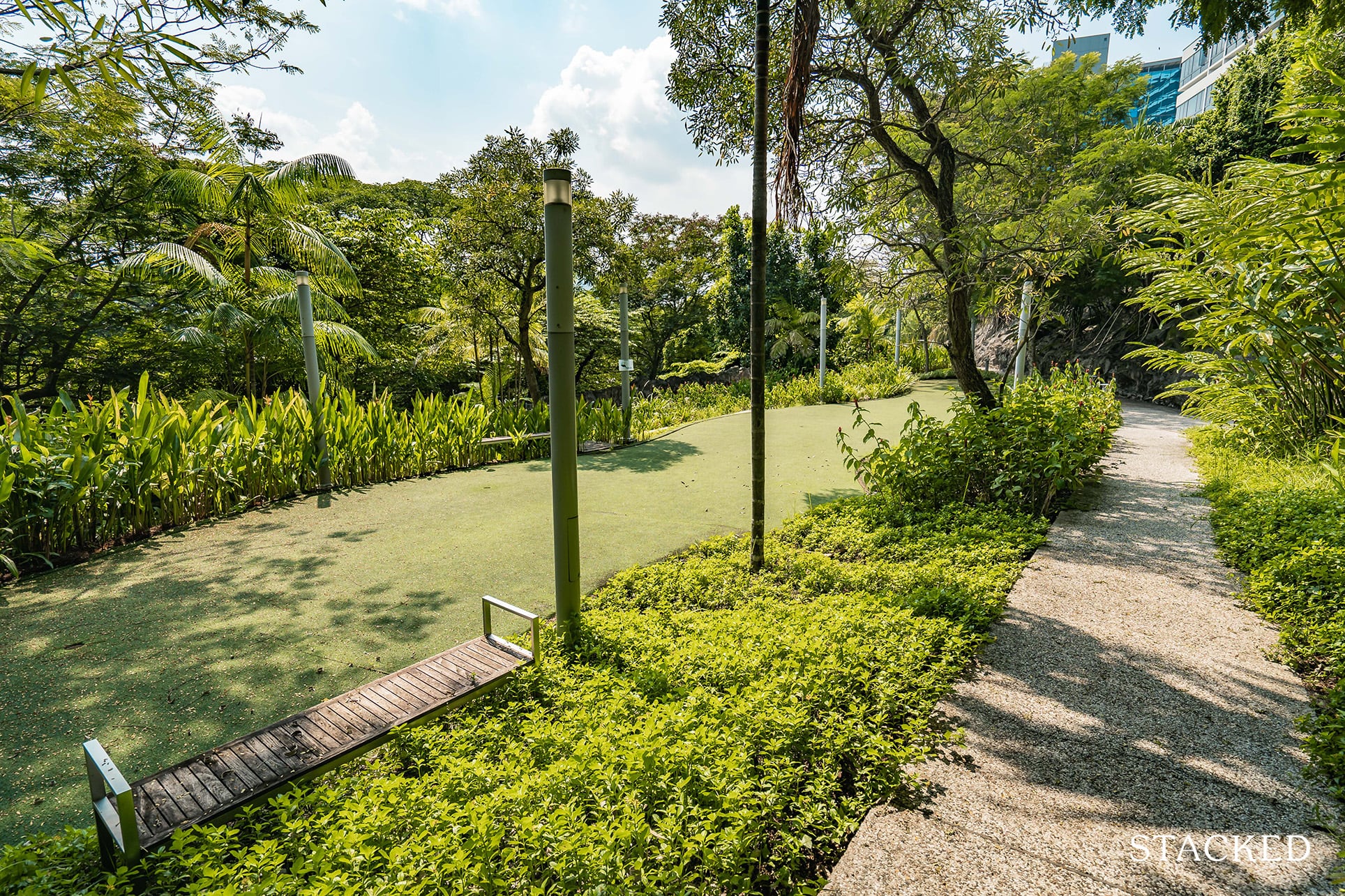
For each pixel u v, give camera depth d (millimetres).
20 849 1871
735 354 24500
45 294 11773
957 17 5383
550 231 3275
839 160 6055
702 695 2549
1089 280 16484
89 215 11922
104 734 2830
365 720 2545
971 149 8148
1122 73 15891
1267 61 13719
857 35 5414
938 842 2025
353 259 15156
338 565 4965
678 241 25344
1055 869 1913
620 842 1718
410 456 8266
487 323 13258
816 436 10914
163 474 5820
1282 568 3850
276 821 2070
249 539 5602
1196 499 6207
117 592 4422
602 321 18766
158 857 1841
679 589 4340
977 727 2639
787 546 5074
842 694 2650
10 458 4797
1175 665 3094
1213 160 14828
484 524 6082
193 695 3148
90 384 13180
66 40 2762
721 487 7625
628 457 9500
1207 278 6730
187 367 13523
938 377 20203
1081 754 2451
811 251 6473
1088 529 5305
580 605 4012
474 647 3166
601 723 2336
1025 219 6828
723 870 1762
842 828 2045
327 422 7441
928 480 6086
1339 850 1938
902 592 3947
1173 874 1885
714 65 5613
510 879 1663
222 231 11594
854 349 23266
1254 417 7645
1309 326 6086
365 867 1688
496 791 1917
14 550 4793
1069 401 7098
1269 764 2361
